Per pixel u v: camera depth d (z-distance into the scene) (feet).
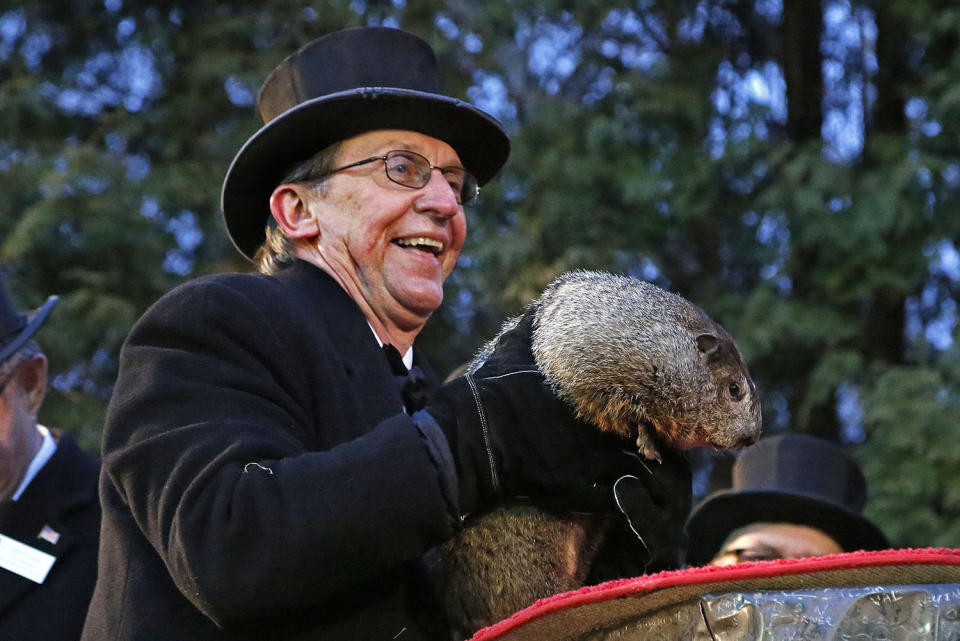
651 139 38.88
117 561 8.72
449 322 38.06
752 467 17.16
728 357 10.69
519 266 37.14
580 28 40.57
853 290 36.50
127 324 35.09
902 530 32.53
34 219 35.17
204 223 38.04
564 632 7.66
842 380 34.78
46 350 34.88
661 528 9.33
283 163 10.25
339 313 9.46
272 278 9.45
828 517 16.10
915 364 38.83
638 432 9.70
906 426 33.47
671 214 38.58
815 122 41.22
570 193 37.63
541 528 9.57
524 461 8.87
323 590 7.81
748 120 38.06
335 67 10.09
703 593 7.37
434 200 9.91
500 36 39.29
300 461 7.97
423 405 9.67
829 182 36.14
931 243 36.88
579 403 9.38
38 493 13.00
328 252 9.93
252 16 39.63
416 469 8.02
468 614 9.53
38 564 12.64
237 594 7.69
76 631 12.43
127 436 8.38
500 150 10.73
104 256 36.83
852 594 7.22
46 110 38.65
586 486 9.12
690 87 39.37
